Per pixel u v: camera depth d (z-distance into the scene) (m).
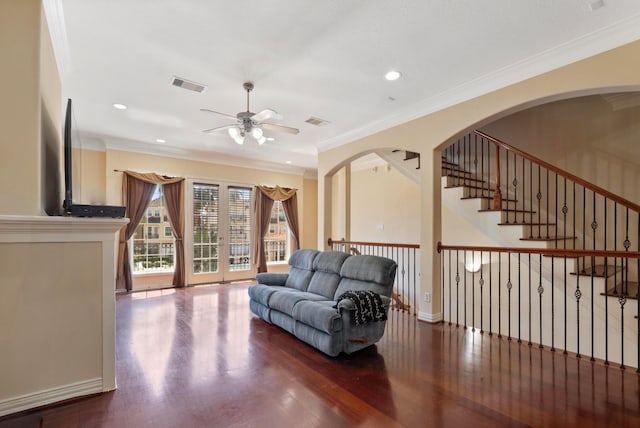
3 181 2.04
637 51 2.46
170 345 3.29
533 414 2.08
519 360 2.93
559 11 2.35
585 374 2.65
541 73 3.01
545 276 3.86
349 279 3.72
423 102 4.05
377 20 2.47
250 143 6.07
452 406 2.18
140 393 2.33
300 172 8.68
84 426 1.93
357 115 4.55
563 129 4.62
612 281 3.43
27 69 2.11
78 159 3.16
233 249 7.38
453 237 6.08
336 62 3.12
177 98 3.99
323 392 2.37
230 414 2.08
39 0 2.15
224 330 3.79
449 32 2.62
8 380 2.00
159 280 6.38
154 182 6.27
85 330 2.25
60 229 2.14
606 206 4.02
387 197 7.61
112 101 4.09
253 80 3.49
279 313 3.74
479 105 3.53
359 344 3.05
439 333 3.69
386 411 2.12
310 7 2.33
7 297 2.00
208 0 2.24
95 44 2.79
